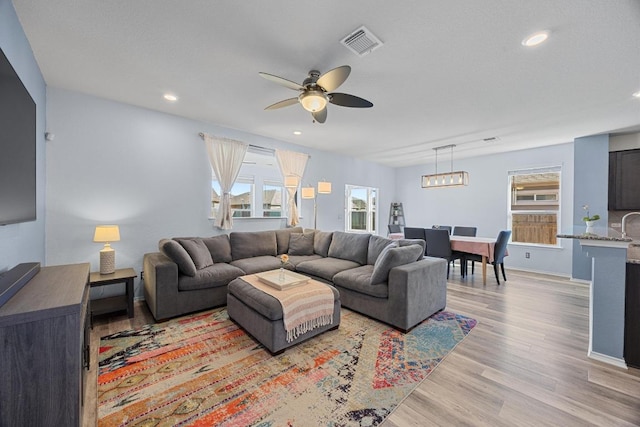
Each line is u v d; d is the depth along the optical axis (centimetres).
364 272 326
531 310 324
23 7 169
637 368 203
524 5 162
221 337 249
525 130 418
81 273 171
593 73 243
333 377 191
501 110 335
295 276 291
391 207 762
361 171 667
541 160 526
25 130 173
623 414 157
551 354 223
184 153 379
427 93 289
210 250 365
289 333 225
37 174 251
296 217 500
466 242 447
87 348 188
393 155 619
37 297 125
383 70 241
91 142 310
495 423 150
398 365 207
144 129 346
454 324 283
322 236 449
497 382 187
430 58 221
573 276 468
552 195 523
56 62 237
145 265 321
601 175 438
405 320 261
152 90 292
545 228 531
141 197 345
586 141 451
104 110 317
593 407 162
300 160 516
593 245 220
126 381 184
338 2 162
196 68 244
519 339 249
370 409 161
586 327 275
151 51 219
